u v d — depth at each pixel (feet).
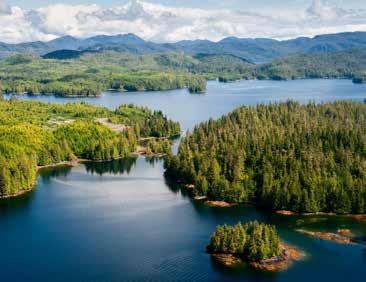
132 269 650.43
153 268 651.66
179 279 622.13
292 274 627.46
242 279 619.67
